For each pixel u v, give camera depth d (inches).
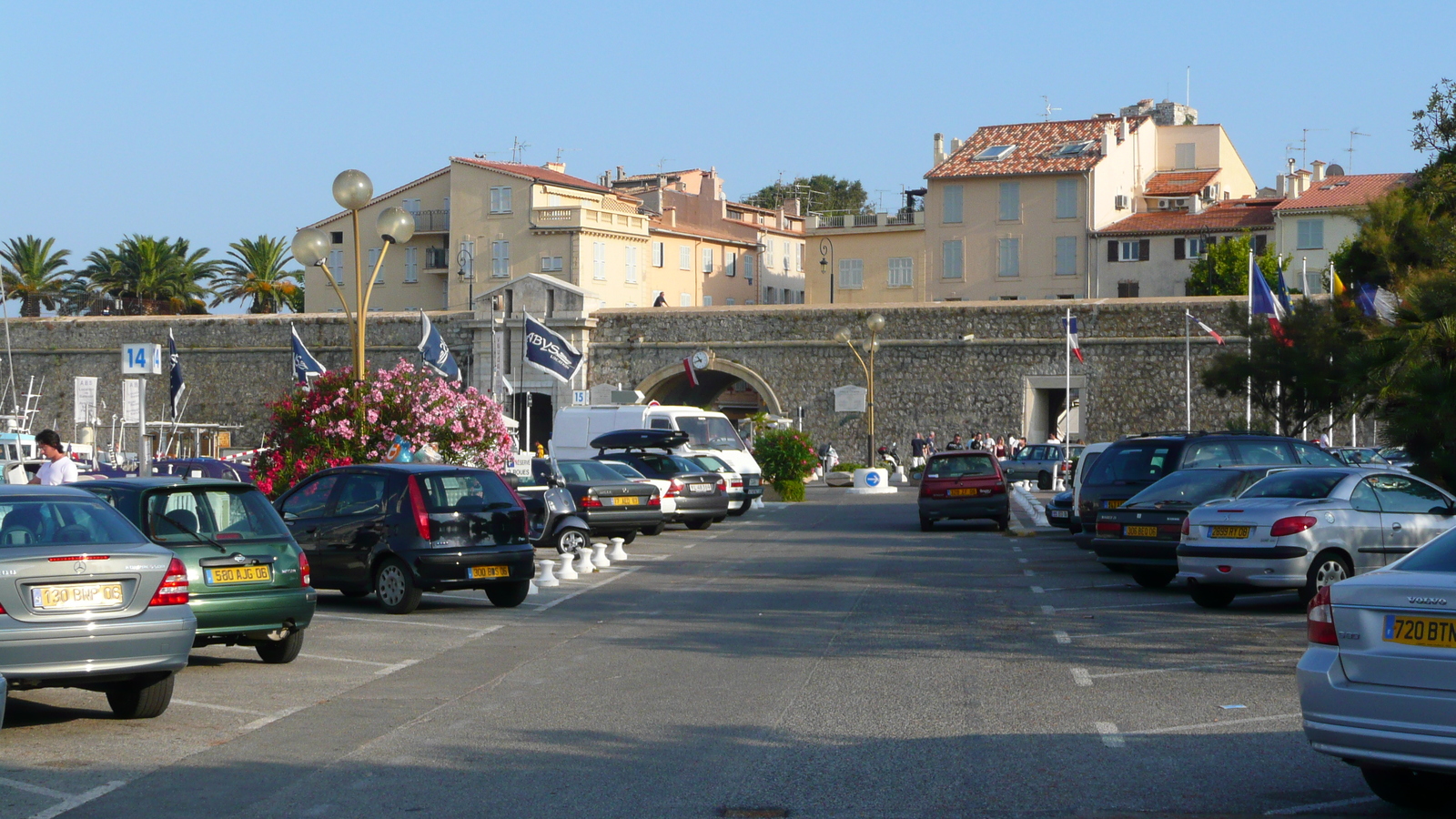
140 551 368.8
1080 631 545.6
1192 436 797.2
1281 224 2479.1
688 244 3154.5
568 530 906.7
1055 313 2055.9
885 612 613.6
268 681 447.8
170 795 294.2
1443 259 822.5
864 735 350.3
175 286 3238.2
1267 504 592.7
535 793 293.7
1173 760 319.6
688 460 1231.5
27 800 290.5
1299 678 273.9
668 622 592.4
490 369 2282.2
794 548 997.8
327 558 645.9
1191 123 3196.4
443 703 406.0
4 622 344.2
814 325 2180.1
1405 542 593.9
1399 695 257.9
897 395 2138.3
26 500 378.6
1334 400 1037.2
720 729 360.8
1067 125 2859.3
